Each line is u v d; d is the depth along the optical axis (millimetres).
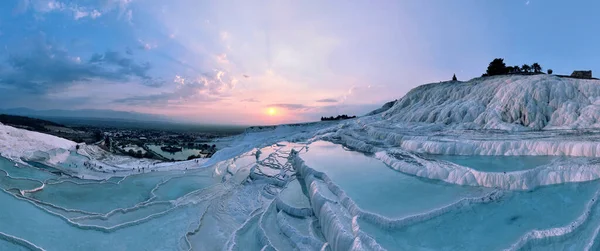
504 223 15422
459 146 27156
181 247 18734
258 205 24859
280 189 27844
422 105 45562
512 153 24906
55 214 22188
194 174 36156
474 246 13633
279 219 20125
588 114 28734
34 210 22703
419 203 17812
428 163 24281
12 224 20141
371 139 38656
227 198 27000
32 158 40594
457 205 17281
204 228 21453
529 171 19578
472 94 40156
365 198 18750
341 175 24078
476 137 29047
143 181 33906
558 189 18453
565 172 19422
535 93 33188
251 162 39656
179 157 83438
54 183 31484
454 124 36000
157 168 43125
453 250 13422
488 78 43156
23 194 27094
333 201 19047
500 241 13875
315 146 40906
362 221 16141
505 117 33219
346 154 33781
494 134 29859
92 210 25172
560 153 23234
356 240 14273
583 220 14609
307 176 26266
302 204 21656
